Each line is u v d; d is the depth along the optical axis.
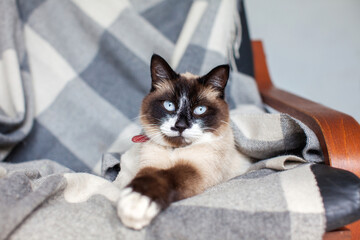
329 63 0.69
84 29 0.53
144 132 0.40
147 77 0.53
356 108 0.71
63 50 0.53
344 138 0.33
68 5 0.53
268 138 0.38
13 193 0.27
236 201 0.27
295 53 0.70
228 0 0.55
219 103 0.39
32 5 0.52
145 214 0.26
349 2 0.65
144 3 0.56
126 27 0.53
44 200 0.28
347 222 0.26
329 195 0.27
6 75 0.48
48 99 0.51
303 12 0.67
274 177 0.31
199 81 0.39
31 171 0.34
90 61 0.53
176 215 0.26
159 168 0.35
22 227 0.25
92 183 0.32
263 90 0.58
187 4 0.56
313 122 0.35
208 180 0.35
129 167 0.38
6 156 0.48
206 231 0.25
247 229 0.25
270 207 0.26
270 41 0.70
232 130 0.41
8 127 0.45
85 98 0.52
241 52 0.57
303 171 0.30
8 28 0.49
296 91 0.72
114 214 0.27
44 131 0.50
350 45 0.67
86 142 0.50
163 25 0.56
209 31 0.53
